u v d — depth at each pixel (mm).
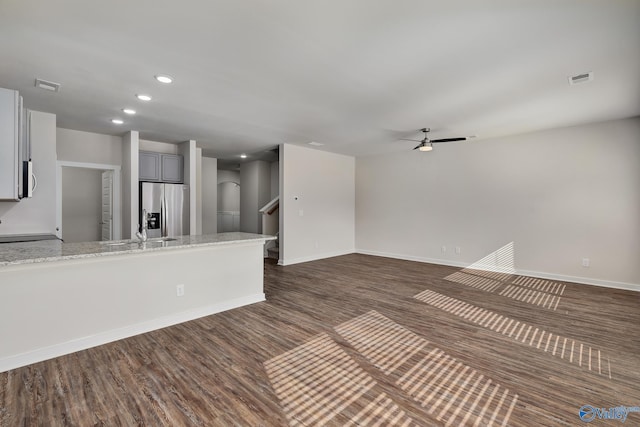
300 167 6406
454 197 6023
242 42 2318
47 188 4035
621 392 1985
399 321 3217
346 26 2107
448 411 1810
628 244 4305
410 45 2354
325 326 3080
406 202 6766
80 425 1682
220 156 7660
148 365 2309
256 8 1908
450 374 2207
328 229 7070
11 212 3828
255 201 8305
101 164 5238
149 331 2928
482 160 5641
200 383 2082
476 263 5758
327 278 5070
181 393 1971
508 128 4809
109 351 2521
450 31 2164
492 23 2064
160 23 2074
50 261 2303
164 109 3900
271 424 1700
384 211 7168
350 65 2684
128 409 1813
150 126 4754
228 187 10242
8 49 2408
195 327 3041
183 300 3191
